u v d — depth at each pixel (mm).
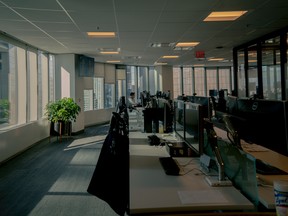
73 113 7109
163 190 1477
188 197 1363
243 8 3852
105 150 1803
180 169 1890
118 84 11727
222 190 1464
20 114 5766
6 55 5320
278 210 964
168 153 2426
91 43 6266
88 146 6215
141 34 5426
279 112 1617
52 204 2965
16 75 5641
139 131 3928
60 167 4465
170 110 3422
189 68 13883
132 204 1283
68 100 7102
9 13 3830
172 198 1355
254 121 1917
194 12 3959
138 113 5480
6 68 5301
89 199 3104
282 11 4055
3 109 5191
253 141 1945
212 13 4078
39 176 3980
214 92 9742
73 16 4023
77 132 7941
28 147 5926
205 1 3502
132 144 2914
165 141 2936
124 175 1740
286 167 1836
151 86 13023
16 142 5281
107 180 1724
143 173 1824
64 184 3625
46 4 3465
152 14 4000
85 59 8242
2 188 3475
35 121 6402
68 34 5250
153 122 3719
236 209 1259
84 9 3691
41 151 5676
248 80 7066
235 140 1727
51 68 7781
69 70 7812
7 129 5078
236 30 5273
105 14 3947
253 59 6746
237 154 1507
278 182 1000
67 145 6320
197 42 6551
